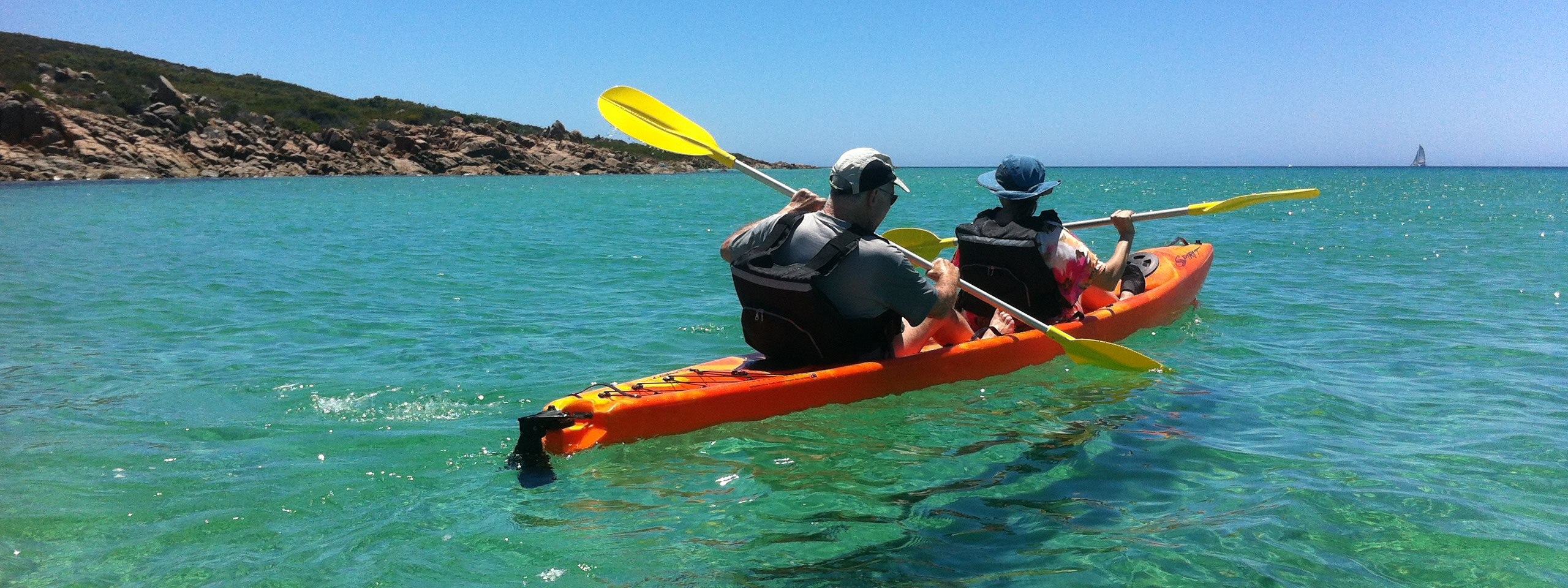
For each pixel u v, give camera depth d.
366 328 5.85
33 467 3.22
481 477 3.15
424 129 58.69
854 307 3.76
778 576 2.45
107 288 7.50
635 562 2.52
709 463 3.29
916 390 4.15
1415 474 3.19
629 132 4.55
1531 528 2.73
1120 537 2.69
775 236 3.78
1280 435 3.64
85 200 23.16
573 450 3.26
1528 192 34.69
